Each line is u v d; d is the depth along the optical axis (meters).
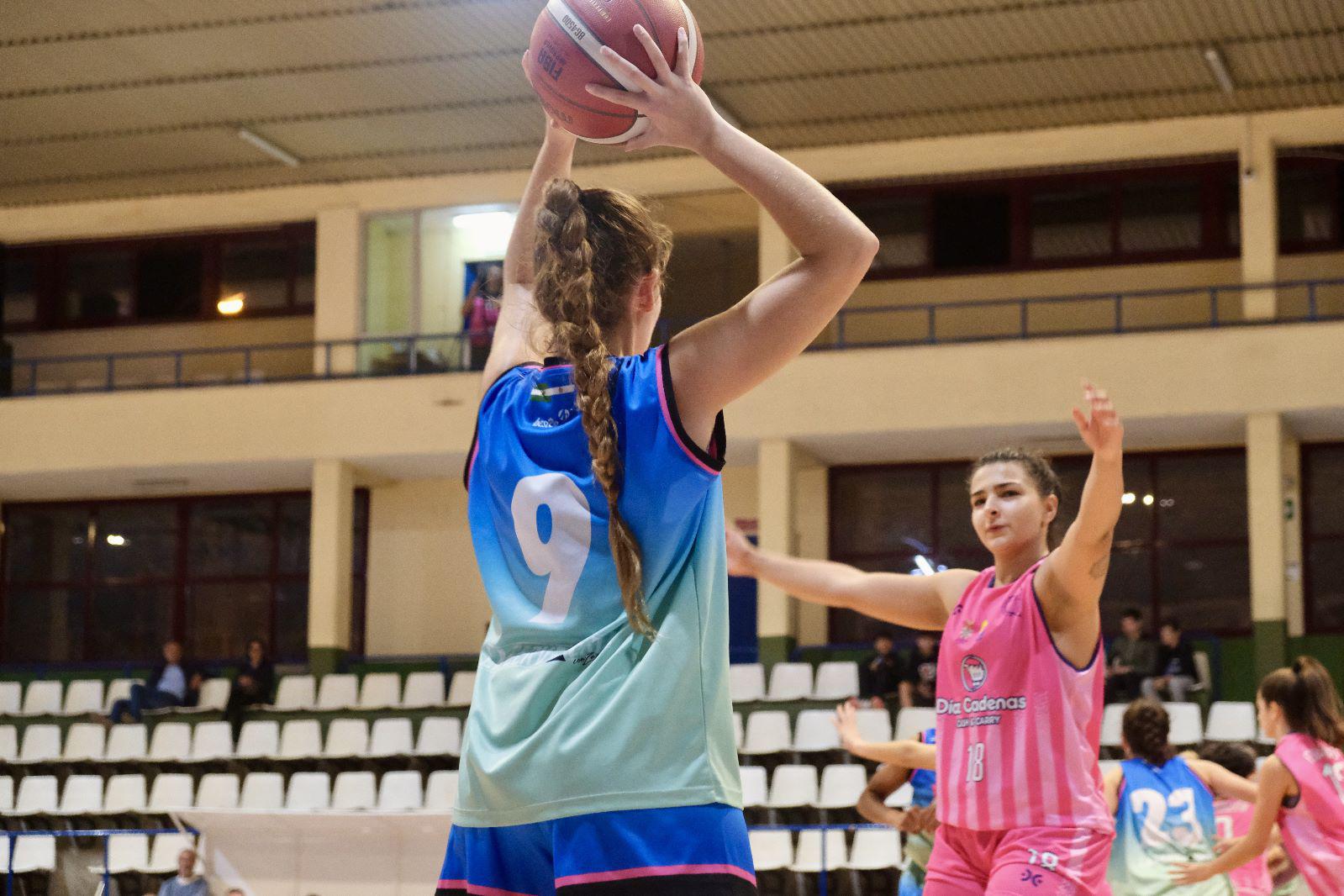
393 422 19.67
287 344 20.47
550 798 1.85
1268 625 16.67
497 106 18.58
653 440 1.89
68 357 20.92
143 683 18.83
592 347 1.92
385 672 19.70
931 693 15.98
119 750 17.28
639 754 1.86
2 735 17.92
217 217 21.62
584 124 2.02
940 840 3.69
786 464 18.33
